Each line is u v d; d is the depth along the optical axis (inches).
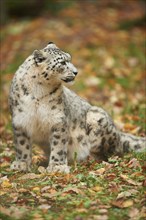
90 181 530.0
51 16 1381.6
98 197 494.0
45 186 517.7
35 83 565.9
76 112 609.6
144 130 735.1
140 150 637.3
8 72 1058.1
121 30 1261.1
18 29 1301.7
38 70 561.6
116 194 500.1
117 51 1120.8
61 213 463.5
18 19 1429.6
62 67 557.3
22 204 483.2
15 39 1243.2
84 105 623.8
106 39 1188.5
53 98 571.2
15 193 505.4
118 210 468.1
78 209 466.0
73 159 613.3
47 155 619.5
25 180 549.3
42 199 490.0
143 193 500.1
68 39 1194.6
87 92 938.7
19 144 583.5
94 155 624.1
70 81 562.9
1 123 787.4
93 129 615.5
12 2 1441.9
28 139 585.3
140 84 986.1
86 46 1149.7
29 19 1398.9
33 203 486.3
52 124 575.5
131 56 1106.1
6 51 1184.8
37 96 567.8
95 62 1067.9
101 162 605.0
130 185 520.7
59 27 1268.5
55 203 484.7
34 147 674.2
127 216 457.4
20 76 573.6
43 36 1214.3
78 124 612.4
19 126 575.5
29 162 589.9
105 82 986.7
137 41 1179.3
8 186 527.5
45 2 1455.5
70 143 609.6
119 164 579.5
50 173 561.0
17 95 573.3
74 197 494.6
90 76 1005.8
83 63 1064.8
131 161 574.2
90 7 1432.1
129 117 783.7
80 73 1016.2
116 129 626.8
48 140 591.8
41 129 581.0
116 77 1005.2
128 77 1010.1
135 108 842.8
